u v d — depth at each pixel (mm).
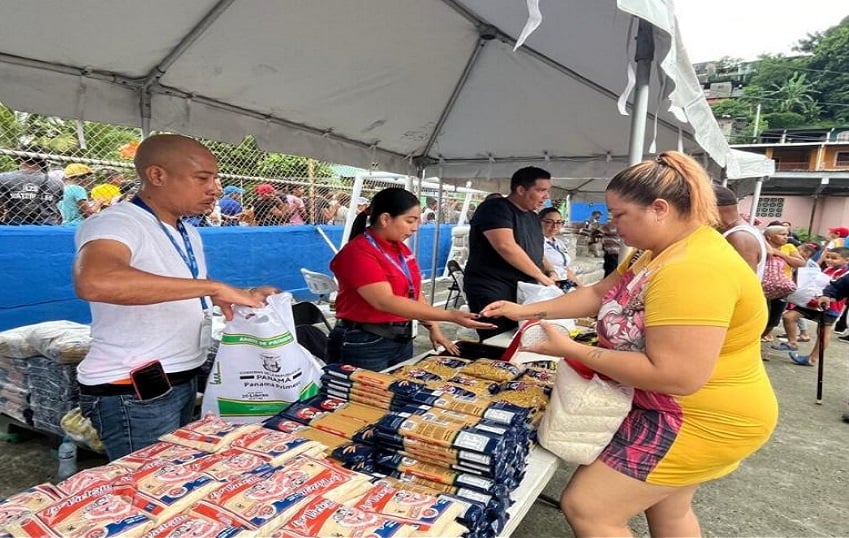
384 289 2125
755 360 1351
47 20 1904
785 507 2791
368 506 1026
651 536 1702
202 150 1553
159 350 1542
